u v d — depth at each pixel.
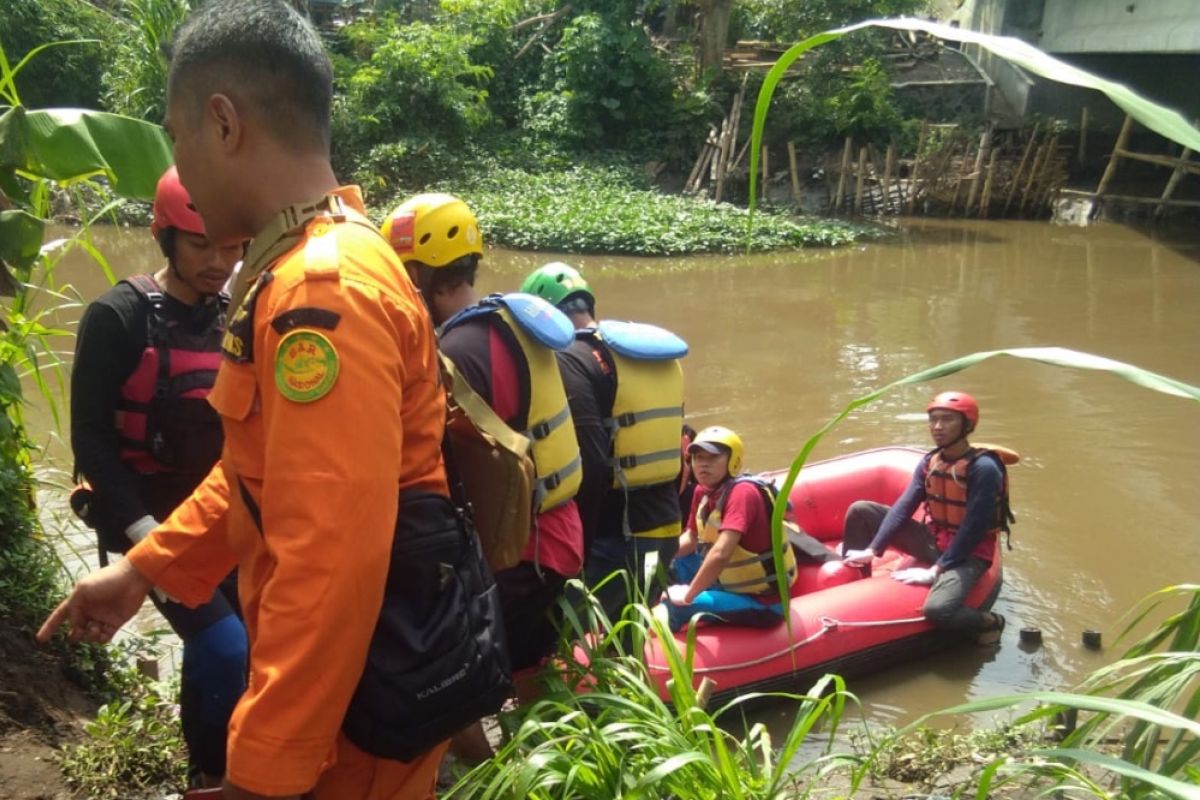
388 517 1.47
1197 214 19.12
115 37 19.67
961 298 13.05
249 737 1.45
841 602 5.26
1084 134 20.30
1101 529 6.64
